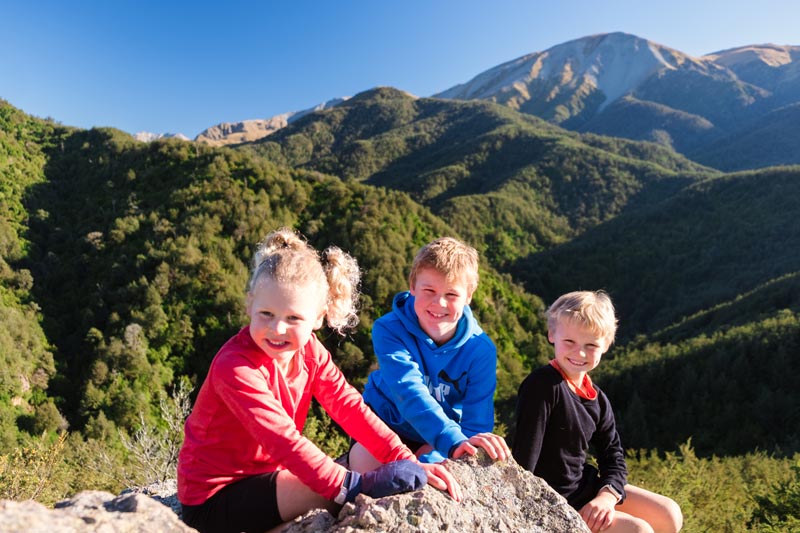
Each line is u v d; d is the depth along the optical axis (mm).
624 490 2465
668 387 34188
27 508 1019
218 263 51562
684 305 72438
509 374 42125
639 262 86250
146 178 70125
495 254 95312
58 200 71750
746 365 31547
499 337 50125
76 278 54750
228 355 1624
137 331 42750
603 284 85438
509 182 126500
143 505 1183
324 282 1760
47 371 41031
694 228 90812
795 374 29734
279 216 60219
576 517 1713
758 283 66688
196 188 63469
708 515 5664
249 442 1652
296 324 1624
